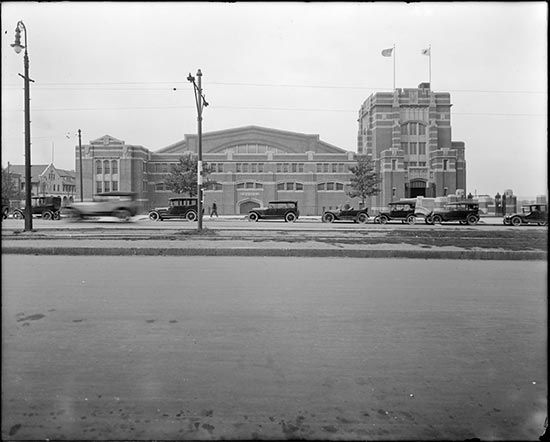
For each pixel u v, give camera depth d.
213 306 6.20
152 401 3.45
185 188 54.53
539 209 30.06
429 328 5.30
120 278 8.24
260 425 3.13
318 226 25.20
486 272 9.33
